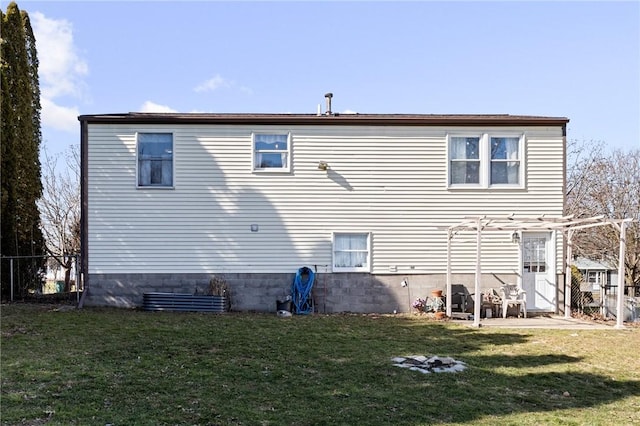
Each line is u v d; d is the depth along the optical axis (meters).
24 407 5.50
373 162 13.98
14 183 15.30
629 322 12.76
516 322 12.61
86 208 13.42
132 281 13.45
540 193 14.16
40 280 16.12
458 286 13.96
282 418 5.44
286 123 13.84
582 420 5.75
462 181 14.12
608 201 24.56
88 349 8.30
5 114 15.14
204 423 5.23
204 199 13.67
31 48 17.09
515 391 6.84
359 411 5.74
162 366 7.39
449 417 5.69
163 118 13.55
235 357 8.05
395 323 12.02
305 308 13.52
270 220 13.77
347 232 13.91
